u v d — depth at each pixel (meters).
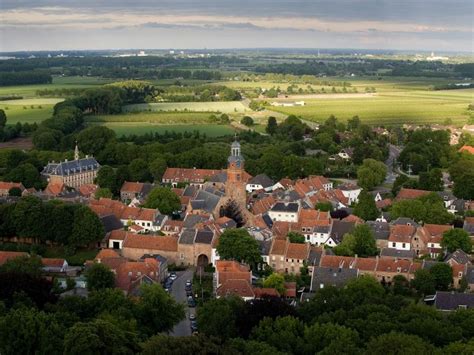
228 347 175.00
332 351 174.00
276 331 193.62
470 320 198.75
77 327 177.00
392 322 194.88
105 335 177.50
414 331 190.75
